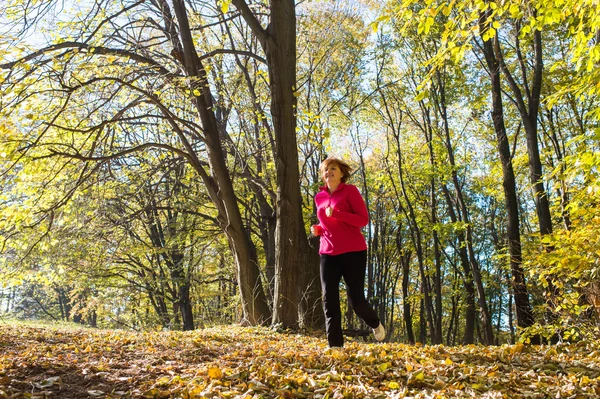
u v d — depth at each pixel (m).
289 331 10.12
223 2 6.43
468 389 3.83
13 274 13.48
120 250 20.17
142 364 4.99
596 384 3.87
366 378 4.20
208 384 4.09
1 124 9.80
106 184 14.86
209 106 13.23
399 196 27.69
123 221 15.27
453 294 26.81
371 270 29.92
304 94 21.41
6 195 12.40
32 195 12.84
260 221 20.62
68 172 12.94
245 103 16.84
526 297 13.49
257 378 4.20
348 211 5.43
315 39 20.28
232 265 23.53
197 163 12.94
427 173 22.97
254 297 12.45
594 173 6.84
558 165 7.41
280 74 10.66
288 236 10.62
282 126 10.66
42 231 12.87
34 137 11.45
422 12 6.64
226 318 27.81
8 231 12.41
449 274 30.52
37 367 4.62
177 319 24.50
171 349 6.04
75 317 35.09
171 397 3.83
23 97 10.14
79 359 5.15
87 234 14.96
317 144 12.16
